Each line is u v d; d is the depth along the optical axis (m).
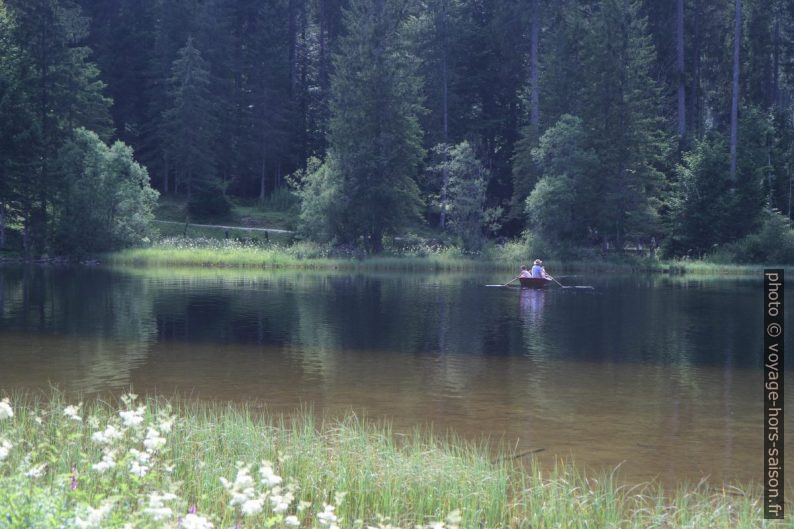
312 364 15.84
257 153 75.88
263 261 51.06
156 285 35.19
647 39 61.62
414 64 64.19
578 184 57.47
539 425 11.16
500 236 69.56
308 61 84.62
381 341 19.25
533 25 66.88
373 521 6.92
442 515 6.96
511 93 75.81
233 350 17.44
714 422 11.45
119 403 11.84
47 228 54.03
